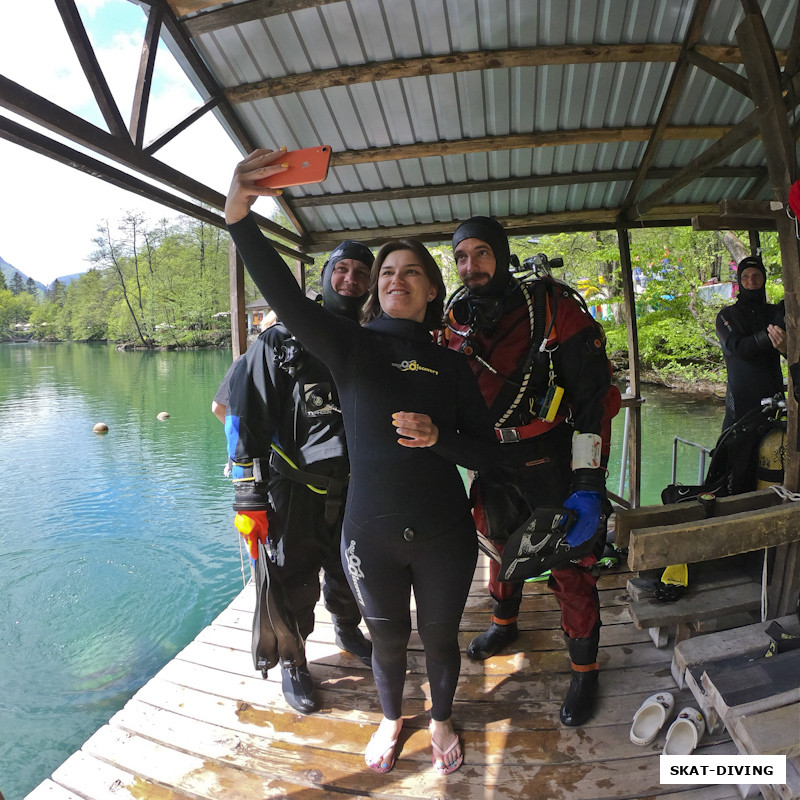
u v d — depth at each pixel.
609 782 1.66
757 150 3.68
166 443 13.39
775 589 2.03
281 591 1.91
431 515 1.52
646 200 3.85
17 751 3.38
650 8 2.79
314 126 3.35
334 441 1.89
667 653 2.24
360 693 2.11
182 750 1.85
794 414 1.96
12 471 10.98
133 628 5.01
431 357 1.55
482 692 2.07
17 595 5.64
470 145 3.44
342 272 1.89
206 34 2.79
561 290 1.86
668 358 13.05
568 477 1.92
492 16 2.76
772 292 9.78
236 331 3.43
